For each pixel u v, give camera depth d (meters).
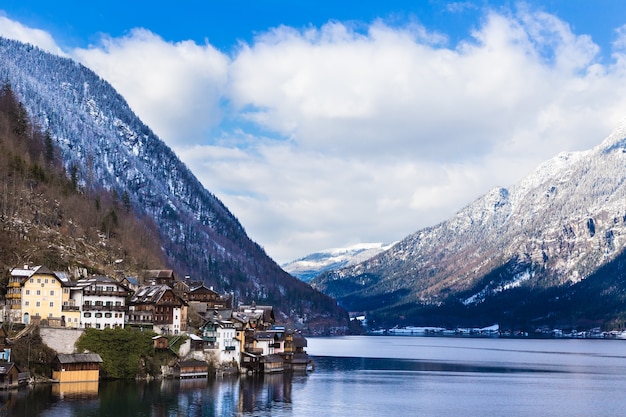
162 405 186.62
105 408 177.62
